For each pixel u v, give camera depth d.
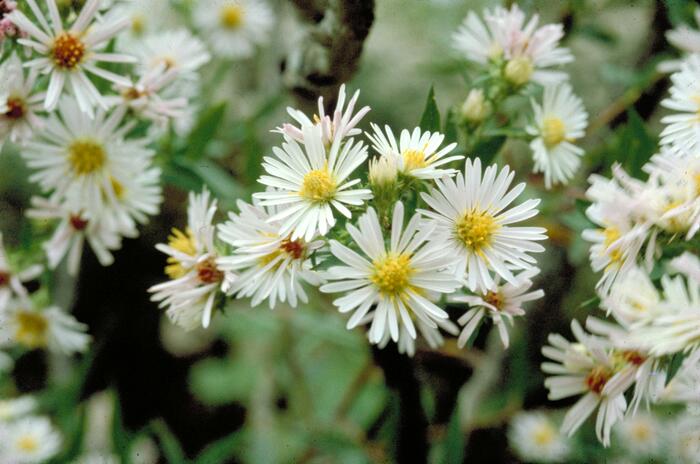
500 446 0.33
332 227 0.23
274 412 0.40
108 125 0.26
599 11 0.33
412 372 0.27
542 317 0.34
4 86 0.25
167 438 0.32
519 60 0.26
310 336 0.40
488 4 0.34
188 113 0.31
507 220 0.22
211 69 0.39
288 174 0.22
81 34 0.25
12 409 0.33
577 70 0.37
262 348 0.44
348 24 0.27
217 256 0.24
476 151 0.26
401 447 0.28
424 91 0.42
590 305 0.24
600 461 0.33
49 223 0.29
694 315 0.22
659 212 0.23
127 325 0.41
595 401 0.24
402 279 0.22
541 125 0.26
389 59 0.43
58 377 0.39
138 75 0.29
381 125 0.42
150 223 0.40
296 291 0.23
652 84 0.32
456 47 0.28
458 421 0.28
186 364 0.43
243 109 0.37
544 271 0.34
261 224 0.23
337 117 0.22
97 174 0.26
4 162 0.44
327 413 0.38
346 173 0.22
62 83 0.25
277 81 0.33
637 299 0.23
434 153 0.23
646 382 0.23
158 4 0.33
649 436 0.32
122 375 0.41
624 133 0.28
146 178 0.27
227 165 0.34
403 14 0.42
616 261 0.23
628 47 0.35
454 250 0.22
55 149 0.26
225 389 0.43
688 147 0.24
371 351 0.27
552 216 0.31
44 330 0.30
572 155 0.27
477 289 0.23
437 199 0.22
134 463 0.32
